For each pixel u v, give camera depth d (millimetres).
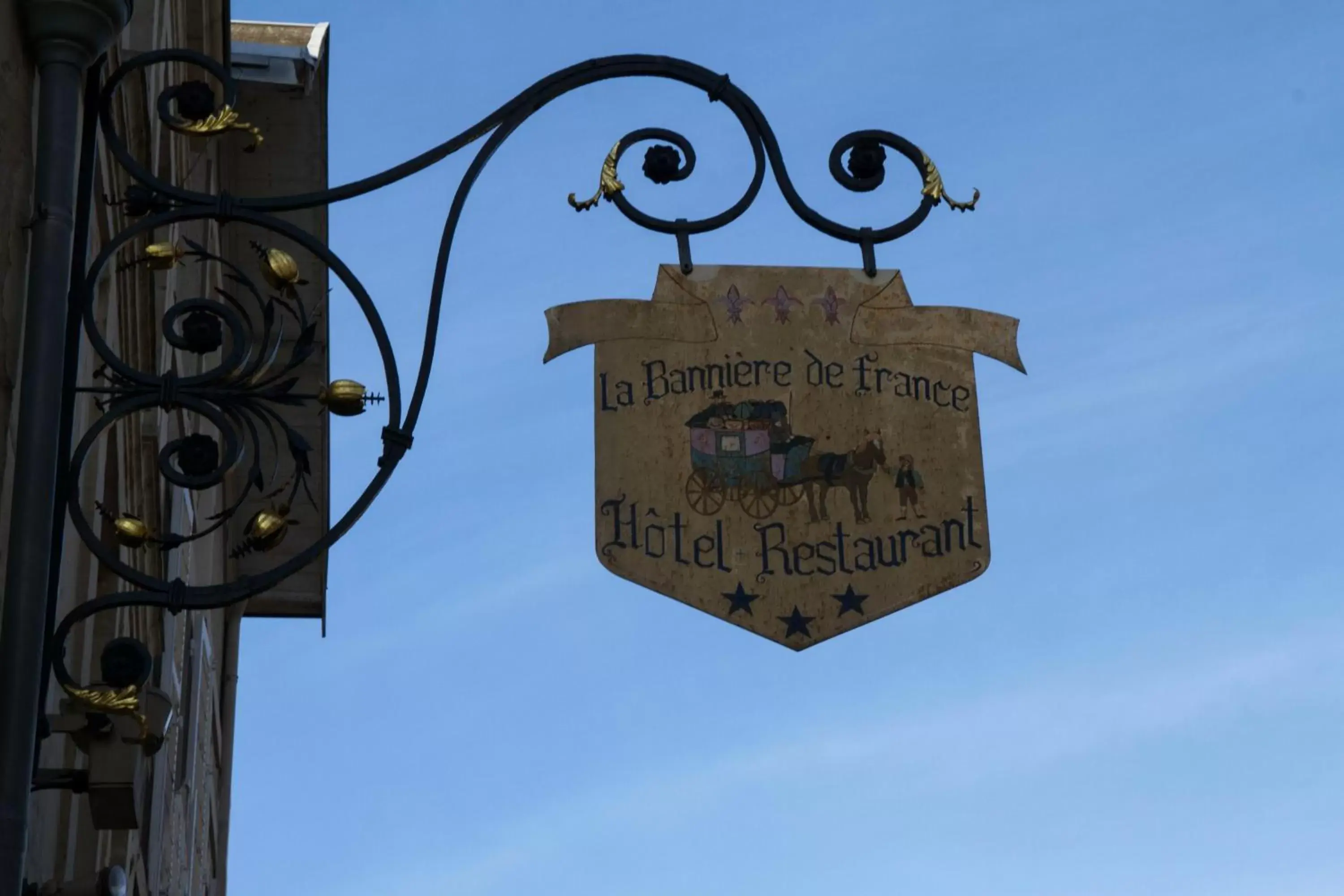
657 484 7473
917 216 7977
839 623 7344
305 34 20969
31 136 7582
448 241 7742
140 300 13508
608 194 7840
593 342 7660
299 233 7613
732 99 8070
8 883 6617
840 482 7551
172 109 14812
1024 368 7809
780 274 7844
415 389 7520
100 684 7391
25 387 7215
